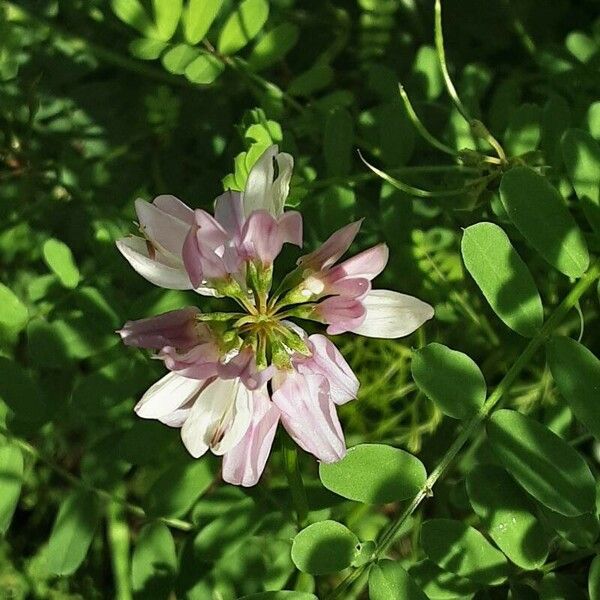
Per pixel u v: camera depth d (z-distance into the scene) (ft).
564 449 0.48
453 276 0.65
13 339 0.61
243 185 0.56
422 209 0.65
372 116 0.64
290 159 0.47
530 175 0.51
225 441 0.46
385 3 0.70
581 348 0.50
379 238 0.65
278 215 0.48
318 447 0.47
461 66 0.71
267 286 0.46
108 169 0.69
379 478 0.49
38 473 0.68
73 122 0.70
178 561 0.59
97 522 0.59
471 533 0.51
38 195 0.70
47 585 0.69
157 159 0.69
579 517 0.50
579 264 0.51
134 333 0.45
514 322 0.50
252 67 0.63
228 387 0.46
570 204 0.60
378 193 0.67
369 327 0.48
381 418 0.68
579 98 0.66
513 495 0.50
